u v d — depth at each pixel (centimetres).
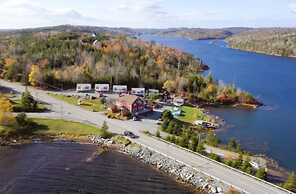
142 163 11219
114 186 9650
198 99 19388
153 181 10006
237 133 14775
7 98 15862
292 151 13000
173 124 13738
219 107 18912
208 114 17312
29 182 9700
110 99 17462
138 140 12669
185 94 19612
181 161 10888
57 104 16475
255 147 13262
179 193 9381
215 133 14638
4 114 13525
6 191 9175
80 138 13175
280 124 16225
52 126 13875
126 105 15500
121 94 18162
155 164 11081
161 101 18288
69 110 15675
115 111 15450
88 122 14388
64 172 10400
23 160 11181
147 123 14638
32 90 18762
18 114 14188
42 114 14962
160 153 11512
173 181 10050
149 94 19088
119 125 14212
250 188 9319
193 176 10131
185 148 11931
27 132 13350
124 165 11031
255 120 16738
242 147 13188
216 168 10475
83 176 10181
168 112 15150
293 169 11419
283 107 19350
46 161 11138
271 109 18862
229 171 10300
